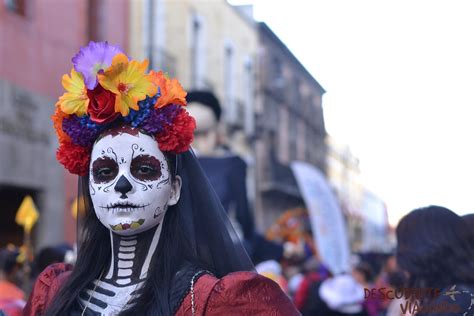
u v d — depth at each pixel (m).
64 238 10.98
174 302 1.93
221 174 4.34
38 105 10.50
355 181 43.22
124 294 1.99
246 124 21.41
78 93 2.07
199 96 4.51
